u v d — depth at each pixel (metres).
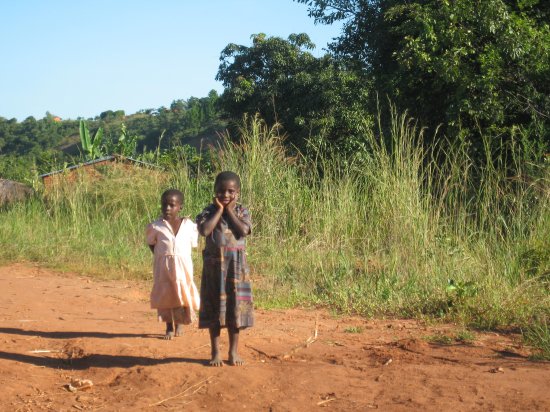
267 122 25.39
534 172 9.38
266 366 5.12
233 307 5.06
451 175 9.55
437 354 5.57
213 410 4.29
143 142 54.94
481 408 4.14
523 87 12.36
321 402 4.33
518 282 7.91
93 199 14.71
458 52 12.45
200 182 13.12
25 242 12.86
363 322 7.10
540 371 4.95
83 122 24.94
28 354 5.61
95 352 5.61
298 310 7.84
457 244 8.71
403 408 4.18
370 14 17.53
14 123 82.88
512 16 12.48
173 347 5.79
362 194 10.30
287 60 25.58
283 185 11.75
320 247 9.86
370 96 15.46
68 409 4.39
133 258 11.66
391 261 8.66
